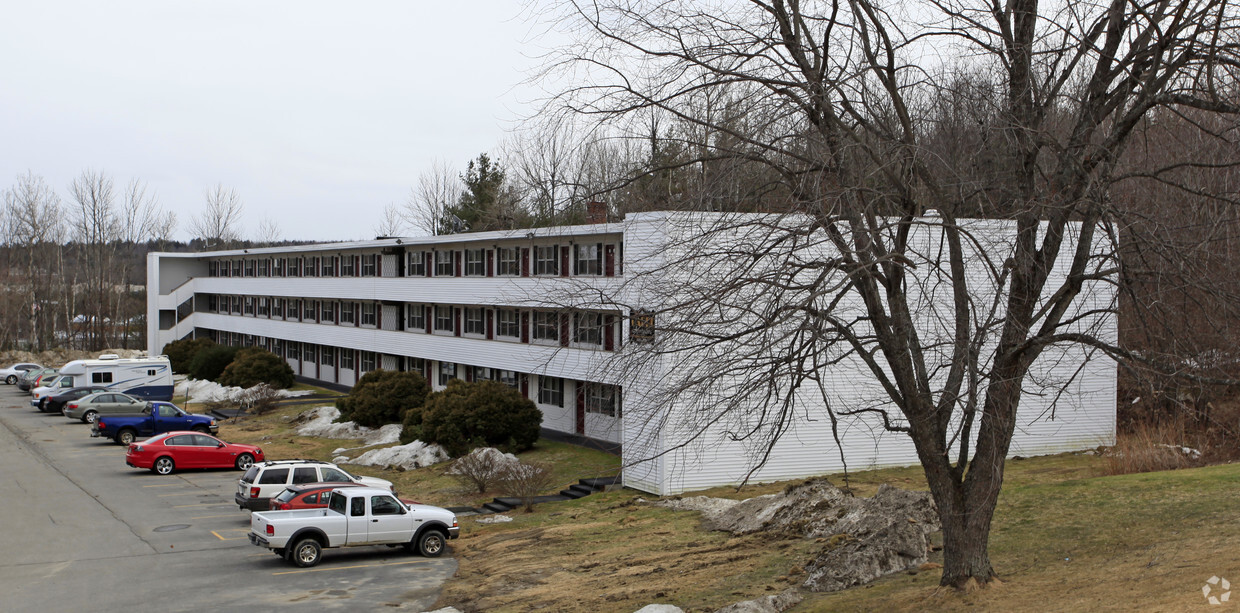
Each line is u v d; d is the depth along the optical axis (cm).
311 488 2231
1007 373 1134
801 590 1493
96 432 3925
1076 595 1127
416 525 2088
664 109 1095
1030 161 1109
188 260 8225
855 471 2702
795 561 1677
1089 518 1603
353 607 1647
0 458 3541
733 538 1975
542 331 3772
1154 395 1137
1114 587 1143
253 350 5850
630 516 2305
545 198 1144
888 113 1142
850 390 2636
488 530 2369
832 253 1379
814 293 991
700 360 1134
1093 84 1095
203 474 3269
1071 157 1088
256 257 7262
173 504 2695
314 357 6381
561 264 3659
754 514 2092
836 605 1339
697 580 1636
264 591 1761
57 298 10000
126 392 5238
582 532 2189
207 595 1728
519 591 1711
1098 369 2997
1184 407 1094
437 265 4850
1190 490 1672
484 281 4112
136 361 5284
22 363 7350
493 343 4044
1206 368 1069
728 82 1062
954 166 1087
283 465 2492
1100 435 3034
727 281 1048
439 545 2111
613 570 1800
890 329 1188
